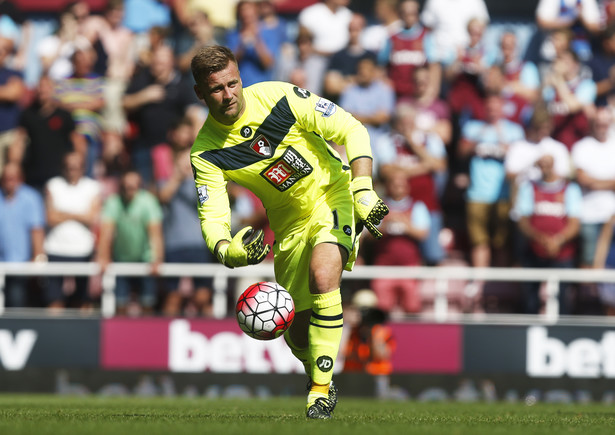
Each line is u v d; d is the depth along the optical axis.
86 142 44.31
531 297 41.34
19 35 47.84
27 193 41.91
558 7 45.72
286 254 17.91
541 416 20.39
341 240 16.94
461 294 43.09
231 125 16.83
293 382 37.22
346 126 17.12
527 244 41.31
